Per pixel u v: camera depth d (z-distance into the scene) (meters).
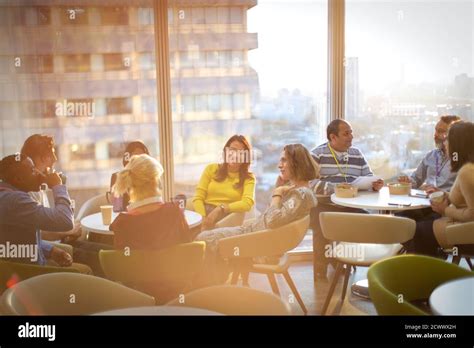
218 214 4.32
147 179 3.08
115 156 4.93
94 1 4.74
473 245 3.56
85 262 3.84
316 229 4.57
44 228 3.24
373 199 4.27
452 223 3.86
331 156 4.73
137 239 3.04
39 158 3.55
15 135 4.74
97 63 4.81
